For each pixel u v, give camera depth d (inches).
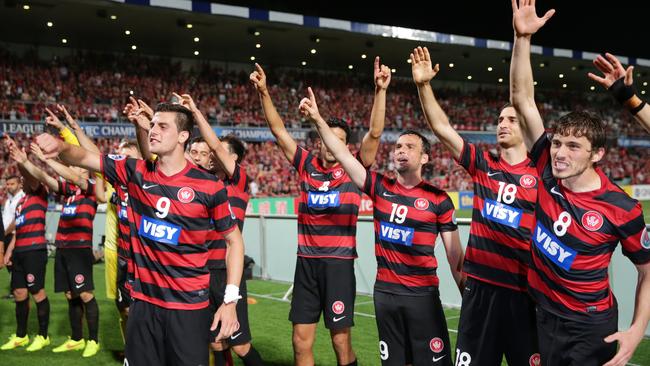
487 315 122.1
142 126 141.6
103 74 936.3
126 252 177.3
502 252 120.6
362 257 323.9
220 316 116.8
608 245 98.6
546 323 106.7
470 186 968.9
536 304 109.3
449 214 136.5
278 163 878.4
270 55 1114.7
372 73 1309.1
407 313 136.2
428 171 943.0
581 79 1405.0
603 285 101.0
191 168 119.2
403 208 136.9
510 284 119.5
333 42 1029.8
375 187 142.1
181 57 1098.1
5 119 751.1
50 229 562.6
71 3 757.3
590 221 98.0
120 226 179.0
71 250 217.0
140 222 118.4
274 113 168.1
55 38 927.0
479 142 1159.0
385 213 139.3
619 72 107.2
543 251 104.7
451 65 1235.2
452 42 1035.9
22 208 230.7
